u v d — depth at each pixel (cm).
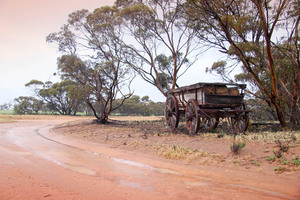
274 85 1159
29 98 6550
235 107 1158
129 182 526
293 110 1280
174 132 1289
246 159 665
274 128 1243
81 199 412
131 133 1362
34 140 1277
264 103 1750
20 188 461
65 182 515
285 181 497
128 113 7425
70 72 2053
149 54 2344
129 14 1998
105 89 2200
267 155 672
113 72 2008
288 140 784
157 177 566
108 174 593
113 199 416
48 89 6166
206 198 423
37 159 760
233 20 1188
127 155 838
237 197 427
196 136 1064
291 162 592
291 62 1199
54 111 7469
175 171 619
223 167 632
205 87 1084
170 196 435
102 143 1132
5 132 1727
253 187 479
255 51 1235
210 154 750
